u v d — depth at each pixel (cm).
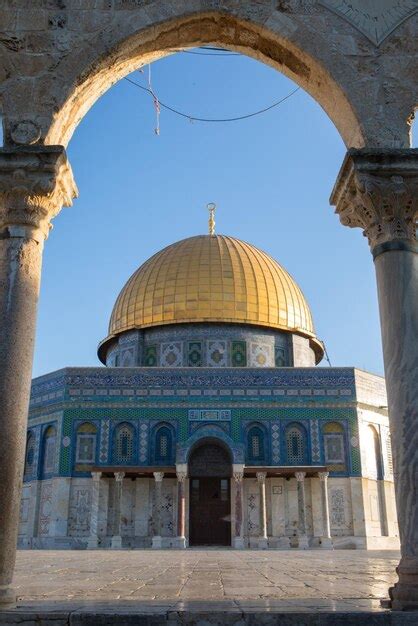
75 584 818
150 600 638
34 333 780
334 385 3167
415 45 912
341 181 860
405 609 594
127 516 2994
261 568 1196
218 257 3722
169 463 3045
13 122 852
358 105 878
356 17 925
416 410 720
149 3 923
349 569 1175
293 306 3753
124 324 3722
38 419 3244
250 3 931
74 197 905
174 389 3153
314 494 3017
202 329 3597
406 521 687
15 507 699
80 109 946
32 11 908
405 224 802
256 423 3117
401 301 767
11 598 618
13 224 798
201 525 3005
